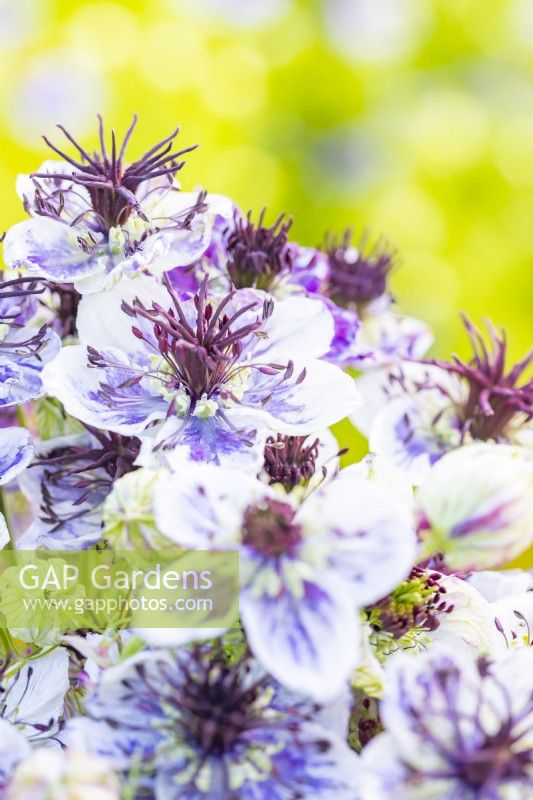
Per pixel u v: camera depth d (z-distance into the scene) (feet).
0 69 2.91
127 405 1.26
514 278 3.05
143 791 1.13
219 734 1.13
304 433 1.23
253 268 1.36
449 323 3.00
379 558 1.11
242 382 1.26
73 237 1.30
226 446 1.24
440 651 1.13
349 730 1.19
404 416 1.41
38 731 1.21
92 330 1.28
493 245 3.09
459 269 3.06
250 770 1.13
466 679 1.12
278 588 1.12
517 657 1.15
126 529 1.14
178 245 1.30
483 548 1.14
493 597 1.34
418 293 3.02
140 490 1.14
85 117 2.89
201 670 1.14
